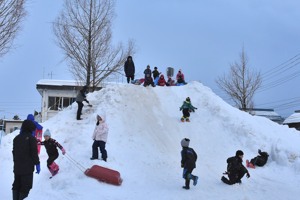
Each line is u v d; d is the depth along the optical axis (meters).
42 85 37.59
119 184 9.81
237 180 10.84
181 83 22.95
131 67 21.44
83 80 27.30
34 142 7.26
